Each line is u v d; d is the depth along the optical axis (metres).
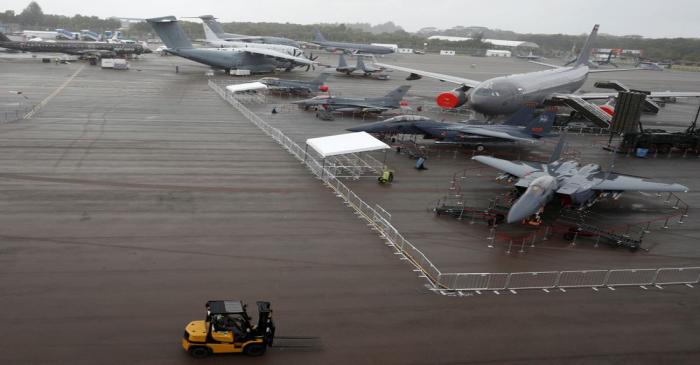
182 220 32.62
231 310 19.75
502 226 35.69
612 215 39.56
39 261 25.98
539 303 25.67
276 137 57.28
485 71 186.62
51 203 33.91
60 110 65.38
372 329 22.19
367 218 35.31
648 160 59.03
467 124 59.94
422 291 25.89
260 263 27.48
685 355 22.14
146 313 22.09
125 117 63.53
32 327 20.55
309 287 25.34
